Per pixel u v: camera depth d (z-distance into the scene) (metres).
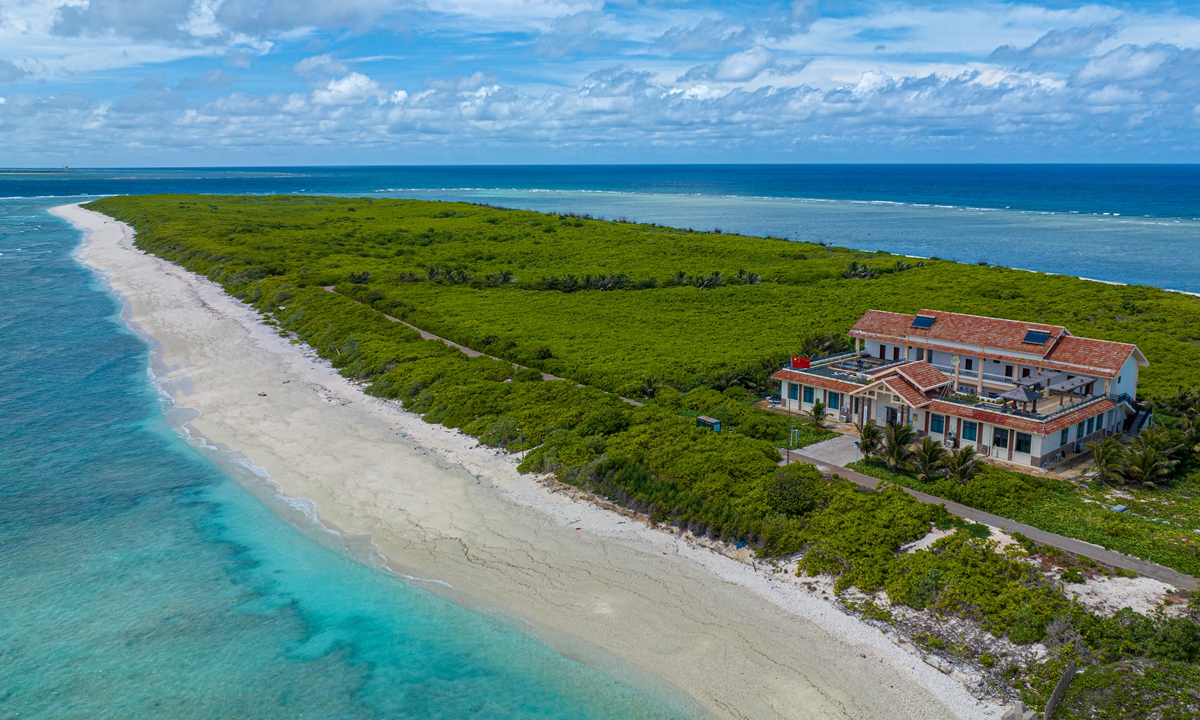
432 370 69.25
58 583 37.88
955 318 59.25
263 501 46.62
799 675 30.55
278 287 108.00
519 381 66.50
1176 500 43.53
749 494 43.75
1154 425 54.16
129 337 87.69
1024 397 48.16
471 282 115.88
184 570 39.09
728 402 60.66
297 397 66.25
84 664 31.97
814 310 96.38
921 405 51.44
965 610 33.28
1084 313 91.56
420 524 43.44
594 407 58.22
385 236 161.38
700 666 31.38
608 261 134.12
